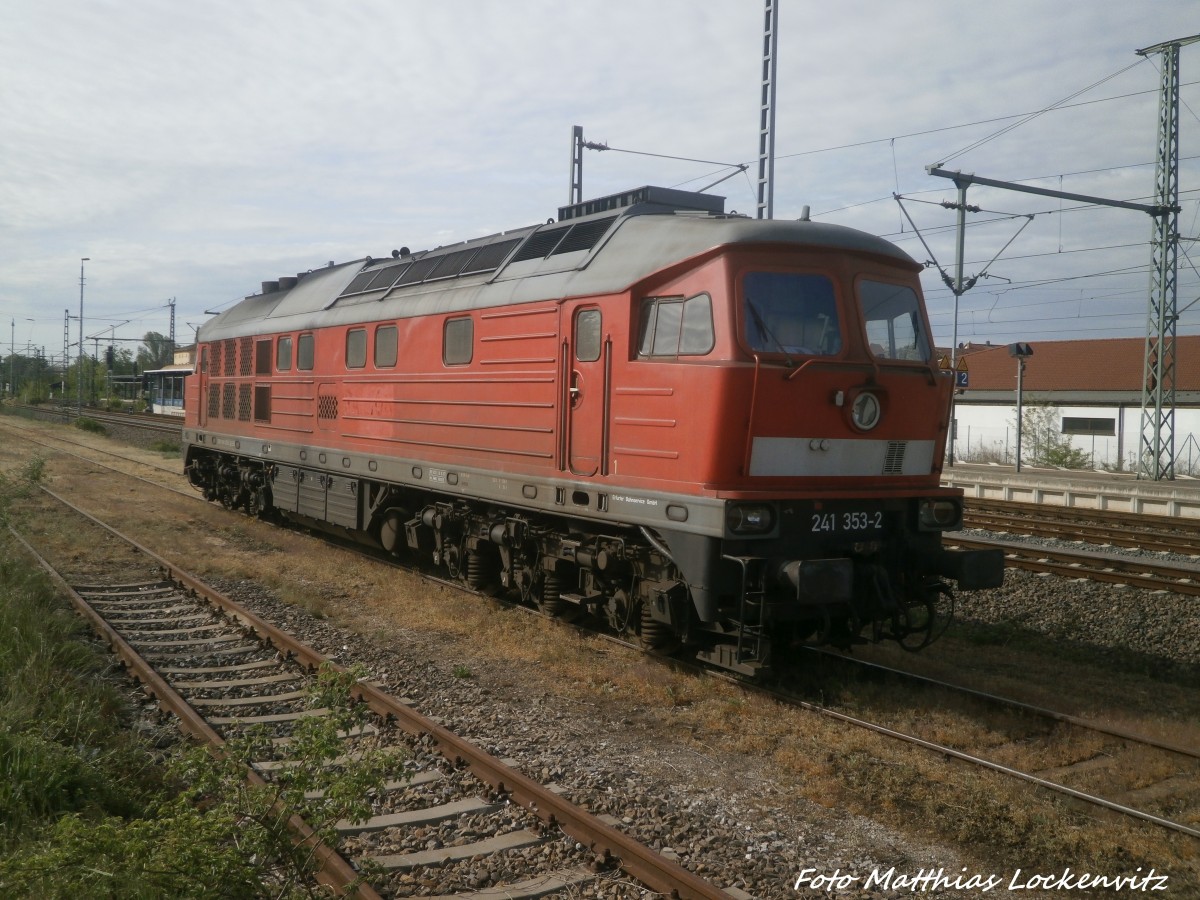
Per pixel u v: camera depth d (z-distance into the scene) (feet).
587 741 21.99
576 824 16.87
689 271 25.91
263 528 52.90
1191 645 30.73
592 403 28.32
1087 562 42.60
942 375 27.86
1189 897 15.46
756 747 21.83
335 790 14.01
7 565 33.86
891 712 24.03
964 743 22.04
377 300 41.19
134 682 25.20
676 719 23.54
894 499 26.61
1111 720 23.79
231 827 13.89
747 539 24.14
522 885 15.29
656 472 26.04
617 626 29.96
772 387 24.47
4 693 21.21
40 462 65.72
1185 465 117.60
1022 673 28.50
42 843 14.79
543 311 30.30
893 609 25.63
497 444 32.58
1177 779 20.31
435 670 27.14
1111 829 17.71
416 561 42.86
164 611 33.50
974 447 140.46
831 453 25.67
